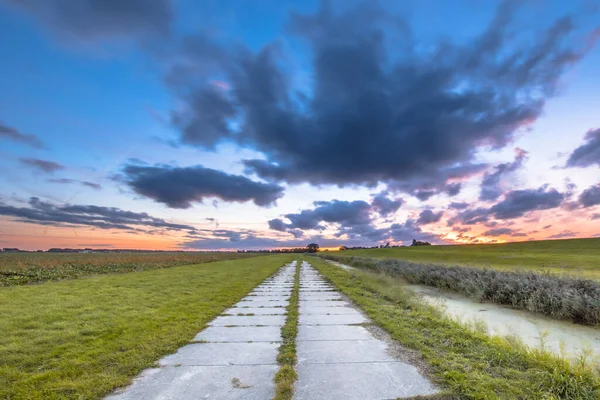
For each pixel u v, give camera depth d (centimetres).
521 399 322
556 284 931
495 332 670
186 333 585
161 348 498
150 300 939
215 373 406
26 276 1636
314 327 646
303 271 2461
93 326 625
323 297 1080
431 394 339
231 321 700
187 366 431
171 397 340
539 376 366
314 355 473
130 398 339
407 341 524
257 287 1384
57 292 1090
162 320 683
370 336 578
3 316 708
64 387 361
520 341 514
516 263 2186
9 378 388
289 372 399
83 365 428
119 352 479
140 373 407
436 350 479
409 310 800
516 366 408
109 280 1531
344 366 427
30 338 550
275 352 489
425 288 1477
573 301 805
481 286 1159
